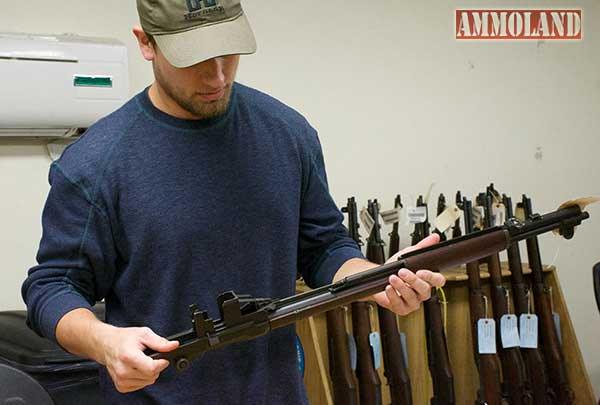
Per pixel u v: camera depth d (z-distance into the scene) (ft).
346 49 8.30
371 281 3.48
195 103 3.55
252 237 3.84
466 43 8.85
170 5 3.35
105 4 7.19
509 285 8.05
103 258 3.73
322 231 4.20
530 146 9.25
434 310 7.45
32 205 6.98
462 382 8.10
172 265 3.67
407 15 8.55
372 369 7.13
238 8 3.50
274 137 3.98
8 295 6.95
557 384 7.85
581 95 9.43
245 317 3.31
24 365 5.08
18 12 6.87
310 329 7.08
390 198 8.62
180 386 3.70
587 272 9.55
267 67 7.98
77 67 6.50
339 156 8.37
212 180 3.77
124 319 3.80
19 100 6.29
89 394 5.09
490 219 7.67
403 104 8.62
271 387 3.90
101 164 3.65
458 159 8.93
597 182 9.58
